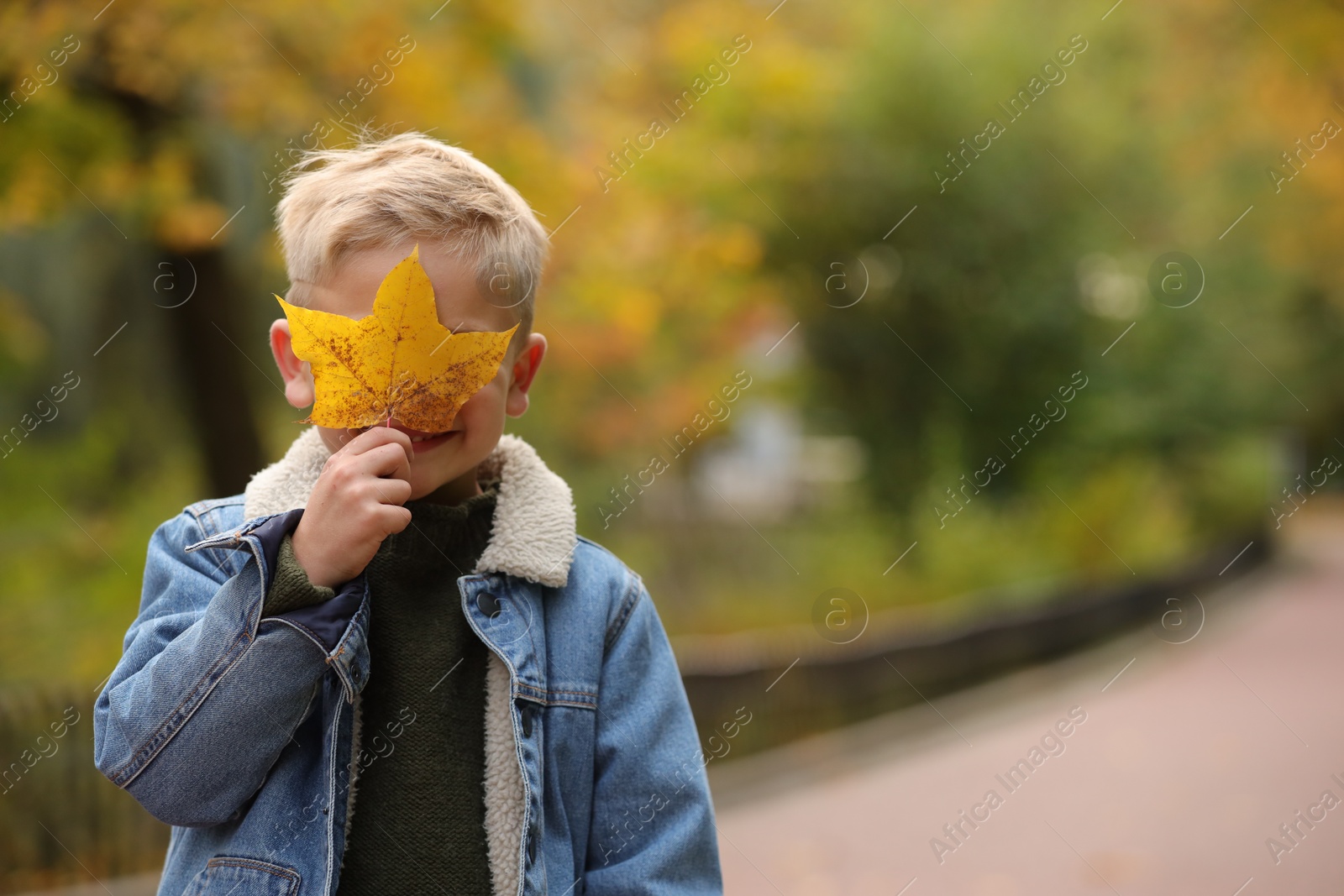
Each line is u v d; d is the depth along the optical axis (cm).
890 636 1334
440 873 171
